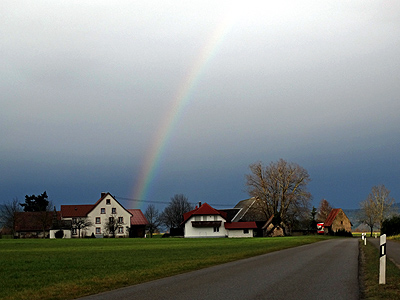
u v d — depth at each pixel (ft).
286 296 41.42
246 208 409.49
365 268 68.08
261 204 338.75
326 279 54.34
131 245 191.31
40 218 419.95
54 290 48.57
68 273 67.97
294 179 327.06
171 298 40.93
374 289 44.96
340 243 172.35
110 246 181.37
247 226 392.88
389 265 69.56
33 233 410.72
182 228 438.81
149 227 465.06
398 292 42.78
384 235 49.16
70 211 423.23
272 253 110.01
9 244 212.23
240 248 143.13
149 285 50.90
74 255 116.47
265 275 59.11
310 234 399.85
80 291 47.55
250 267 71.31
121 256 108.68
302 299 39.78
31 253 130.31
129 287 49.98
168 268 71.41
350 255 99.14
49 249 157.69
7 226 432.66
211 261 85.05
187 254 112.47
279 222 335.26
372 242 173.58
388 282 49.88
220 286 48.55
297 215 327.88
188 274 62.18
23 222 414.62
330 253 106.93
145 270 69.05
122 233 413.18
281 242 194.18
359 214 435.12
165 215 526.57
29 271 72.64
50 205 430.20
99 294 45.34
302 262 80.53
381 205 414.62
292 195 325.83
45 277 62.95
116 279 57.06
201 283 51.44
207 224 392.88
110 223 399.03
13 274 67.67
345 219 461.78
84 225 395.75
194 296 41.83
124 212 417.08
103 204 416.05
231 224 395.75
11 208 429.79
